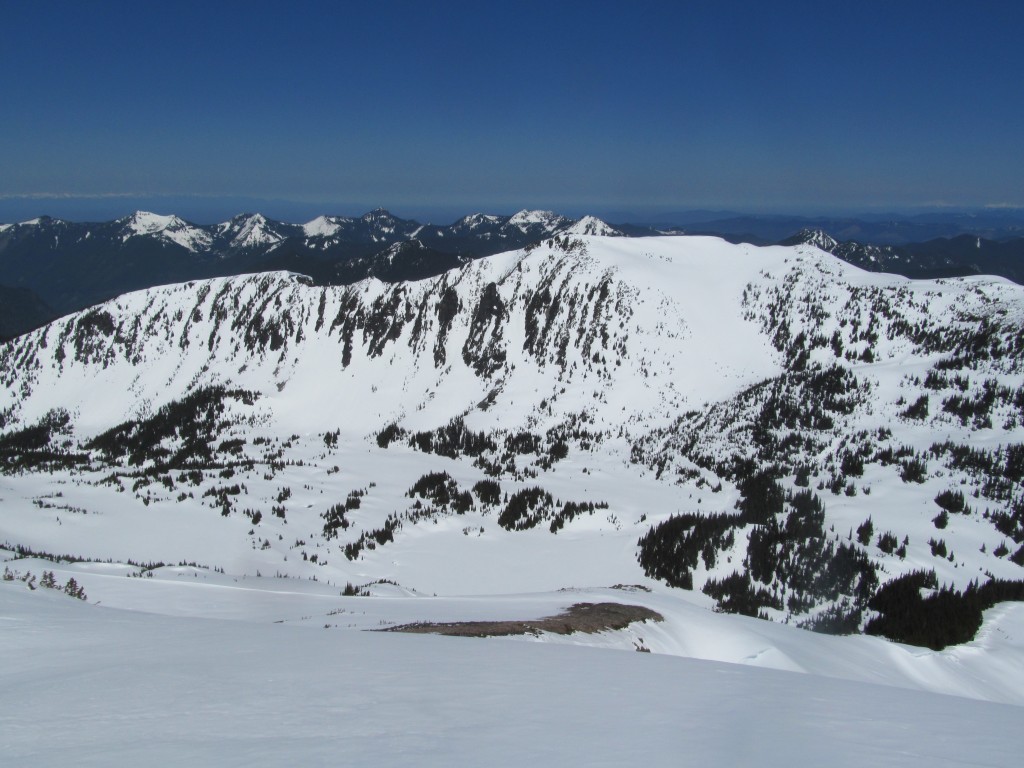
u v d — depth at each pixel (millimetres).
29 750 11039
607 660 21922
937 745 13148
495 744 11633
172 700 14133
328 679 16281
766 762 11242
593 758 11000
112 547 90125
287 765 10281
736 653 36844
